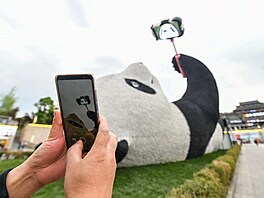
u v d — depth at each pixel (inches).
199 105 497.7
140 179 246.4
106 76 380.2
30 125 968.9
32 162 42.8
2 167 343.9
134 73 423.2
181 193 135.3
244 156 656.4
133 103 331.3
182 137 392.2
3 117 839.1
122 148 280.2
